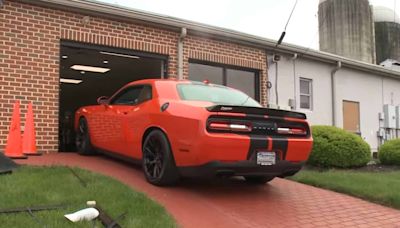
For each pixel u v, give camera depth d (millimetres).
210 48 11367
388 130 16812
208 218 5164
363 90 16062
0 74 8336
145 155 6402
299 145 5895
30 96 8602
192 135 5477
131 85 7262
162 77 10656
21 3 8617
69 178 5852
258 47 12438
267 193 6605
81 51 10344
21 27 8586
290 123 5969
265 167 5660
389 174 8609
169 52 10602
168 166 5918
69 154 8609
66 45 9164
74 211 4578
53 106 8828
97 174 6219
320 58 14125
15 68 8477
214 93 6648
